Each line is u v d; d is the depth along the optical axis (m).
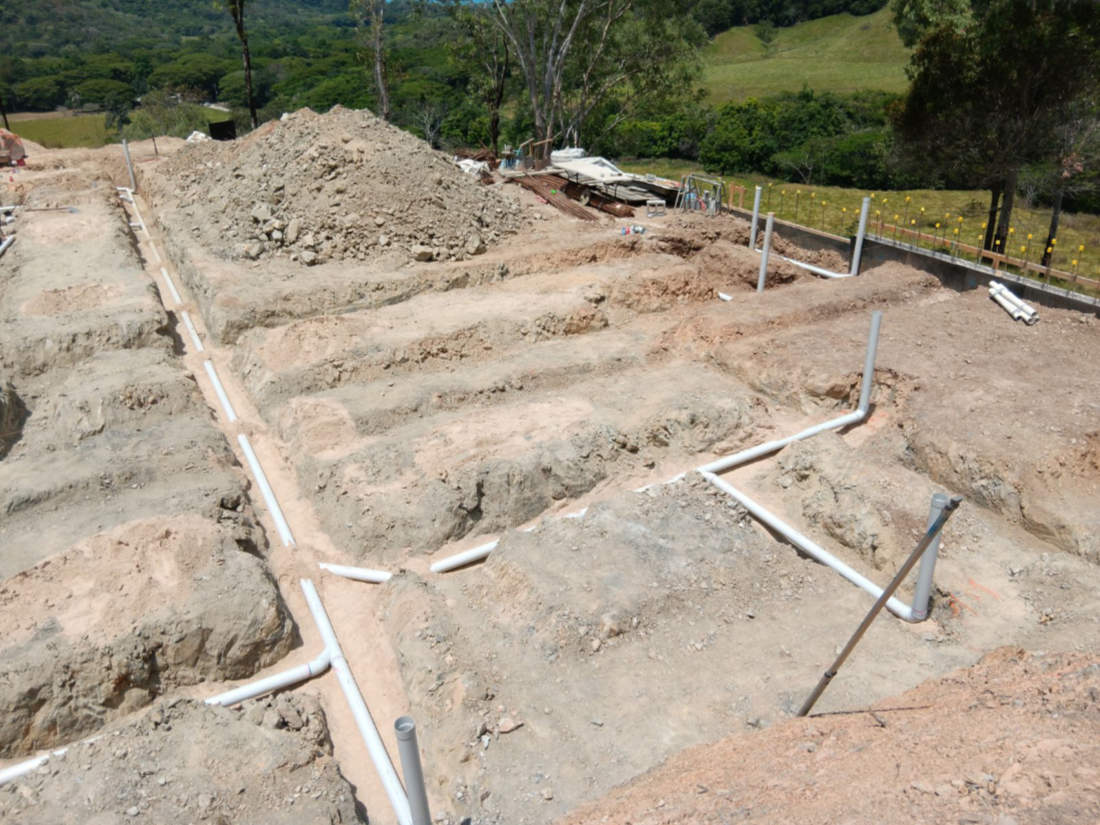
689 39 28.55
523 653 7.20
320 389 11.99
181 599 7.60
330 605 8.50
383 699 7.32
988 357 12.02
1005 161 16.56
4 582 7.68
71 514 9.16
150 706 7.19
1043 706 4.93
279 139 18.95
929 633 7.38
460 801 6.00
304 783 6.08
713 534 8.64
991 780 4.12
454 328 13.05
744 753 5.66
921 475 9.38
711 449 10.77
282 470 10.78
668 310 15.20
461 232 17.12
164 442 10.49
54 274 15.80
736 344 12.70
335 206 16.80
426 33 63.50
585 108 30.11
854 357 11.99
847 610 7.78
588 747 6.27
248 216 17.34
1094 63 15.09
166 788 5.82
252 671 7.64
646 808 5.09
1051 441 9.58
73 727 6.93
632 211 20.89
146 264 18.52
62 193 21.50
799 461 9.75
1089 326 12.86
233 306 13.95
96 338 13.19
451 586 8.29
